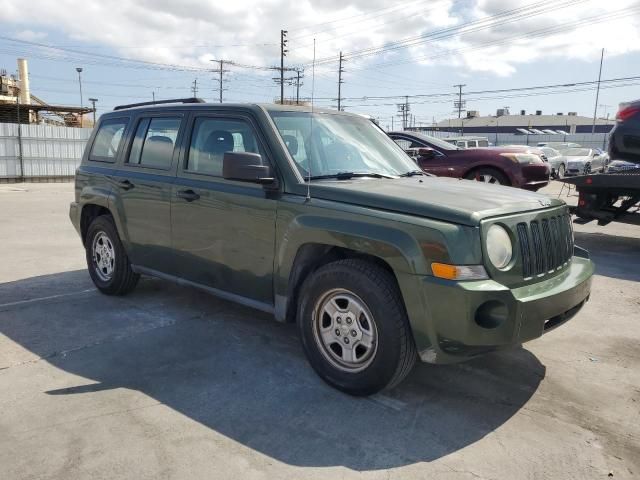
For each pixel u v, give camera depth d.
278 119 4.34
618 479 2.84
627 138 8.66
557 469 2.92
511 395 3.73
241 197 4.23
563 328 5.05
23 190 20.23
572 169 29.72
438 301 3.20
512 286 3.36
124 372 4.00
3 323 4.99
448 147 11.61
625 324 5.18
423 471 2.88
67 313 5.27
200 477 2.80
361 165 4.46
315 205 3.80
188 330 4.84
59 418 3.35
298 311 3.95
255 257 4.19
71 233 9.95
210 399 3.61
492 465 2.94
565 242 3.91
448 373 4.05
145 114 5.39
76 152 27.16
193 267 4.75
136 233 5.27
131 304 5.56
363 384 3.55
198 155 4.72
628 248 9.03
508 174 10.80
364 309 3.53
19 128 25.27
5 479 2.76
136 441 3.12
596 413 3.51
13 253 8.09
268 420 3.37
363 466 2.92
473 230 3.22
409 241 3.30
